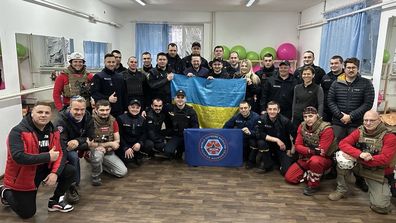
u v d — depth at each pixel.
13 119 3.56
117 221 2.51
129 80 3.98
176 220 2.53
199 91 4.19
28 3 3.84
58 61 4.66
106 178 3.42
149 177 3.45
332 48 5.89
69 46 5.11
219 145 3.78
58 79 3.67
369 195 2.90
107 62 3.74
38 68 4.09
